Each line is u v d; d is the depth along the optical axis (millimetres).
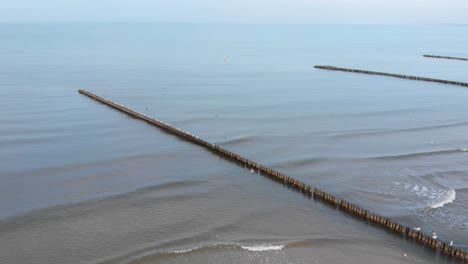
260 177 45656
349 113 71875
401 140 58219
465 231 35875
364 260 31875
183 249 32438
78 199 39750
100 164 48000
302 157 51281
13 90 83750
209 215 37562
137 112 67938
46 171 45656
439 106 78562
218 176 45750
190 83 96000
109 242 33219
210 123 64500
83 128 60844
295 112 71750
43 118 65125
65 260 31031
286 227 35969
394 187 43719
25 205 38469
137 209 38250
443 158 51781
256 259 31531
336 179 45438
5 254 31562
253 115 69312
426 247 33531
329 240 34250
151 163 48812
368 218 36938
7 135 56625
